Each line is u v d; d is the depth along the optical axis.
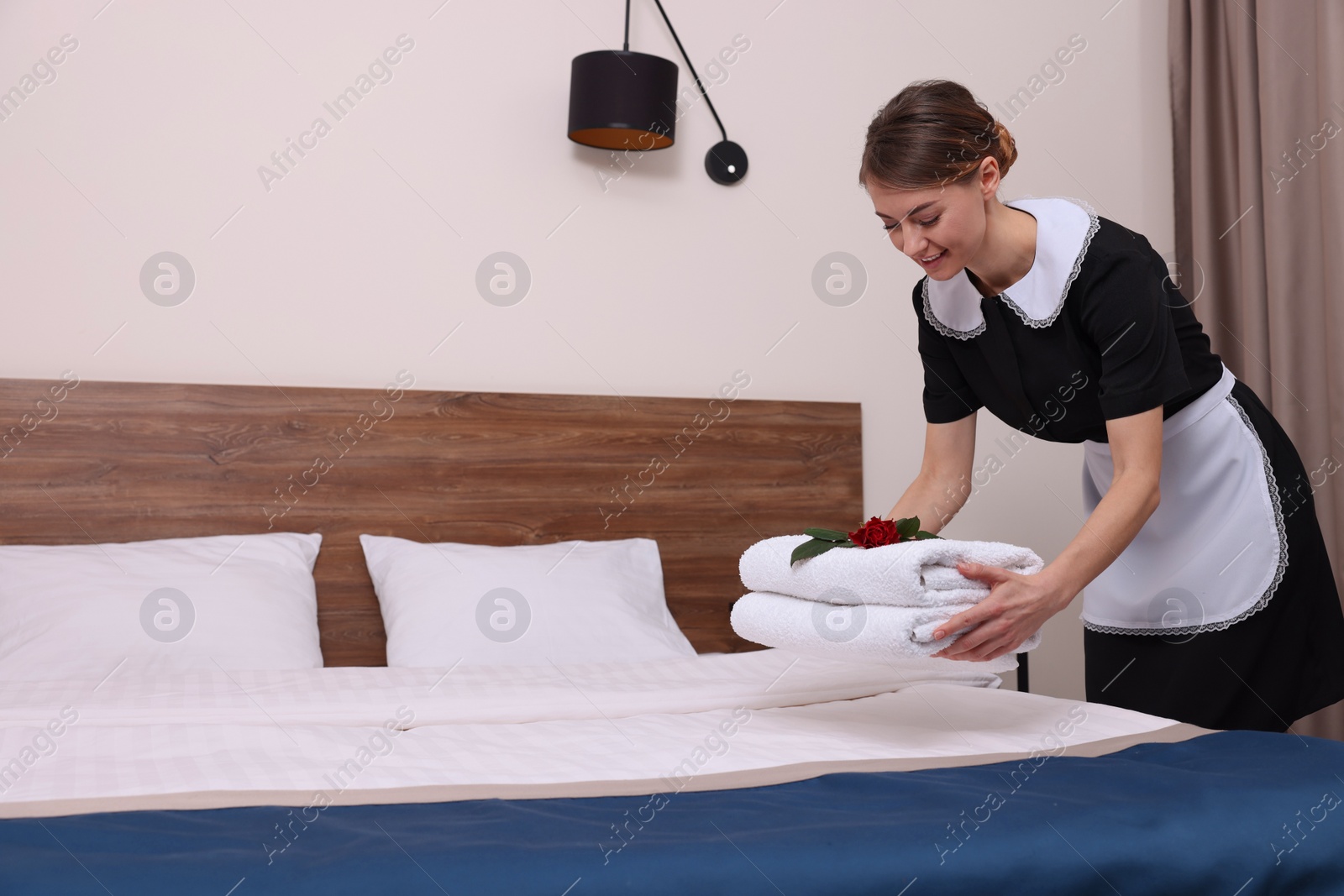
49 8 2.15
